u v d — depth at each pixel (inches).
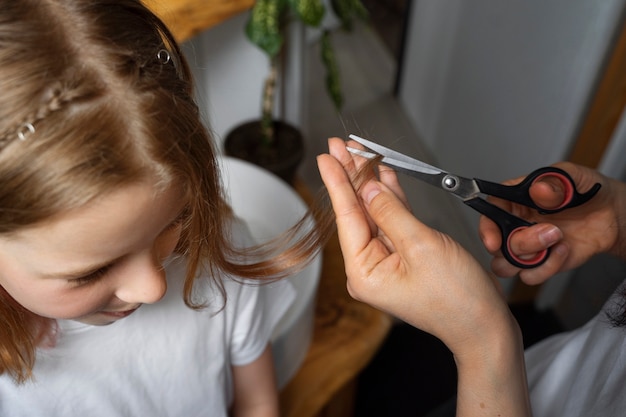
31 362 21.4
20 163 13.1
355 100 88.4
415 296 18.6
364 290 19.4
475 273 18.3
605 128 46.9
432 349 57.7
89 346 23.2
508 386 18.5
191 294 22.7
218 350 26.6
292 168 53.4
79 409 25.0
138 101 14.2
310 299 33.6
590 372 21.7
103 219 14.1
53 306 16.4
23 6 13.5
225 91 54.7
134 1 15.7
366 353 37.9
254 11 44.8
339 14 51.0
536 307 61.1
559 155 50.3
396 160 22.2
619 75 43.9
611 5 41.1
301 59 56.5
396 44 89.4
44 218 13.6
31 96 13.0
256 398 30.9
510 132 57.0
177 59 17.8
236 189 37.9
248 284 23.8
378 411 53.2
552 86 49.0
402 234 18.8
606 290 24.4
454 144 71.3
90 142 13.3
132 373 24.9
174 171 15.1
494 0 56.0
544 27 48.6
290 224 35.3
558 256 24.1
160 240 17.7
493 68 58.4
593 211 24.7
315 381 36.4
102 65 13.9
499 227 23.3
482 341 18.3
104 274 16.2
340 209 19.6
